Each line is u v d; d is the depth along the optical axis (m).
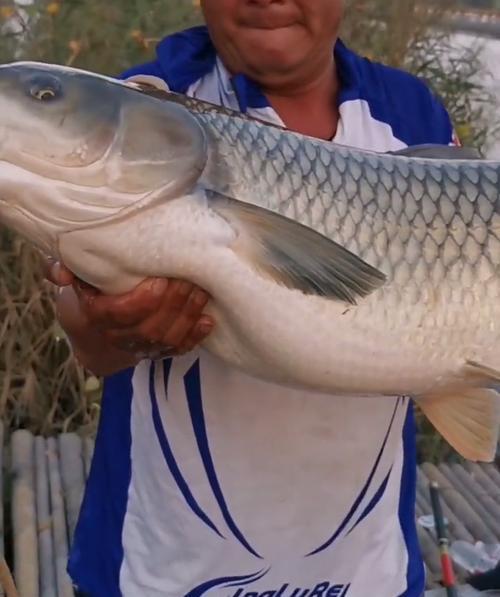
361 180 0.93
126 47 2.54
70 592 1.68
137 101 0.84
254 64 1.02
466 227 0.95
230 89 1.05
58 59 2.47
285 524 1.07
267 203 0.88
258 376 0.95
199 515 1.06
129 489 1.09
